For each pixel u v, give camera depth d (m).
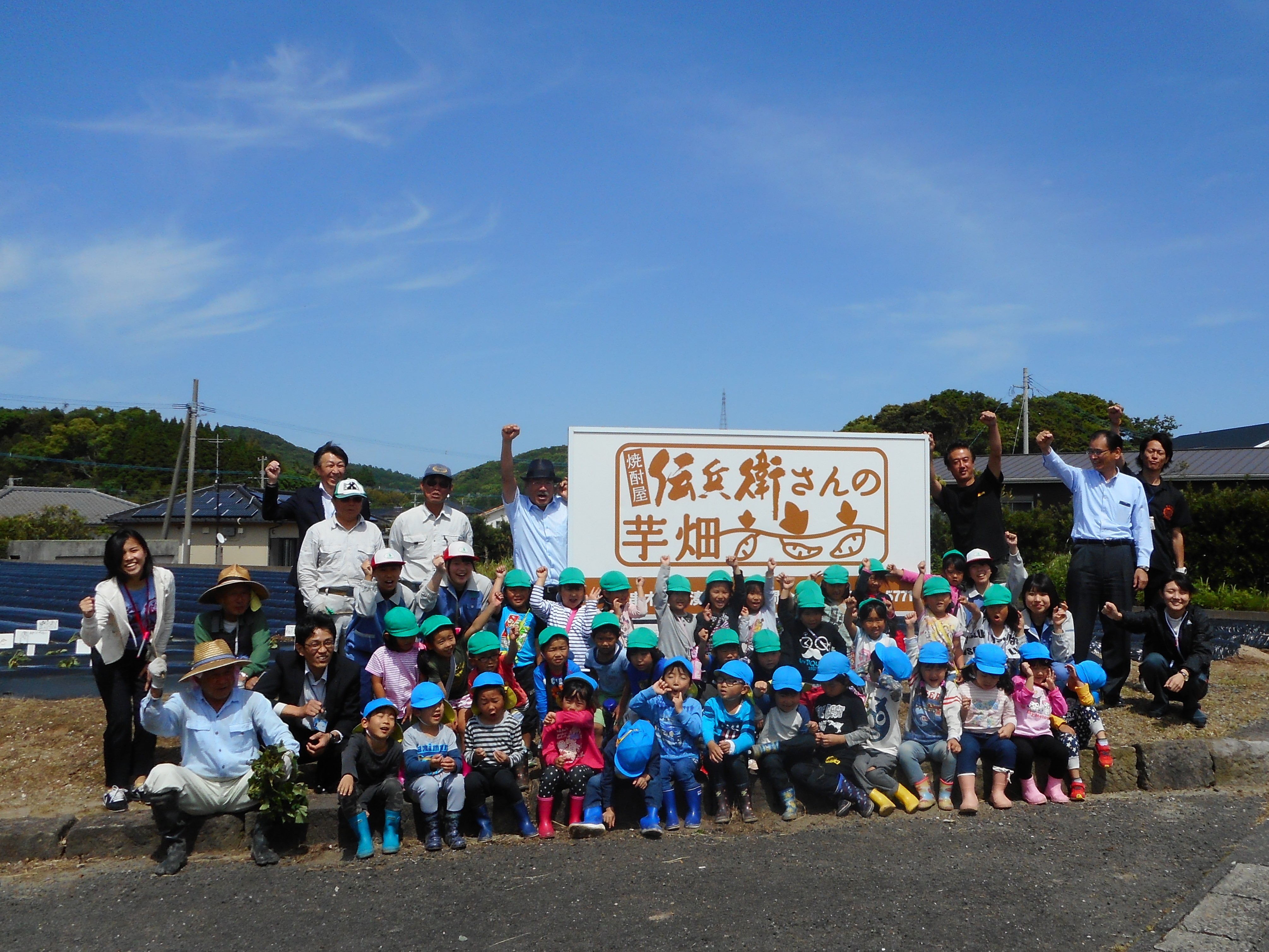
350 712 5.76
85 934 4.16
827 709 6.09
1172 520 7.90
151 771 5.08
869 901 4.49
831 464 7.99
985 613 6.78
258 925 4.25
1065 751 6.13
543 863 5.07
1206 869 4.84
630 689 6.37
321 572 6.45
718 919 4.29
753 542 7.81
